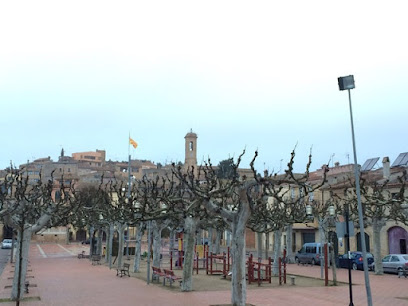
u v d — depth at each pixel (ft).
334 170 181.57
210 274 92.22
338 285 75.25
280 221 83.46
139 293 63.10
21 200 58.13
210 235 157.07
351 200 96.58
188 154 302.25
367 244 136.77
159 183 229.66
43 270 102.06
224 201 67.26
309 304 53.42
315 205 127.03
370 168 161.99
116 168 398.01
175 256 141.18
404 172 73.05
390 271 98.73
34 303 53.93
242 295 47.80
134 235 265.54
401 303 55.01
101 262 130.00
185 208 60.54
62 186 69.82
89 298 58.13
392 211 90.79
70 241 287.07
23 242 58.44
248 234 220.02
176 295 60.95
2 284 75.05
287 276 90.33
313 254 123.95
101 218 116.26
